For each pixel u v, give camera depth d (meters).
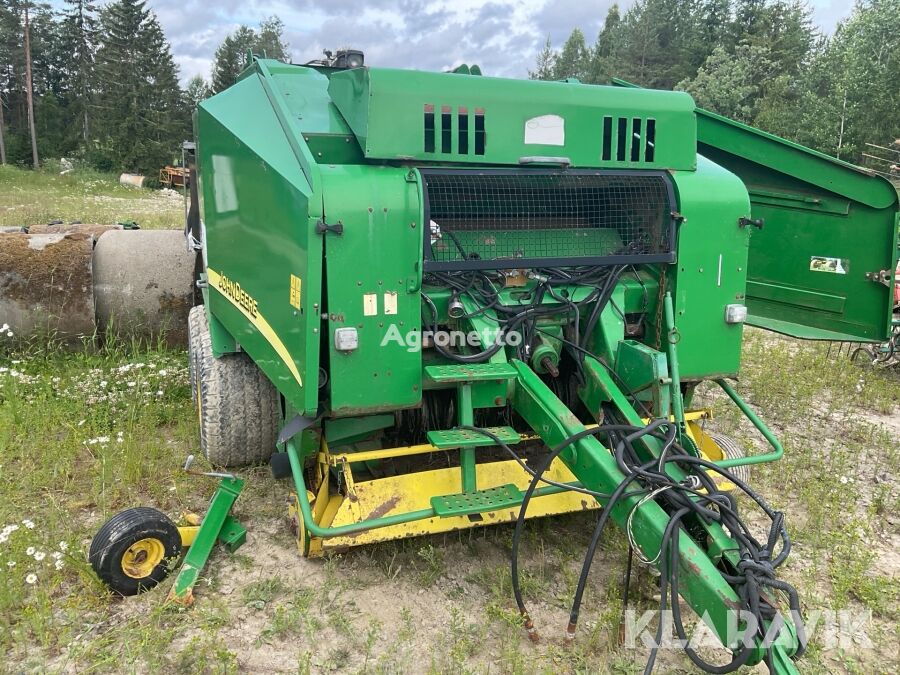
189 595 3.22
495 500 3.24
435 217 3.57
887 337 4.75
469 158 3.33
